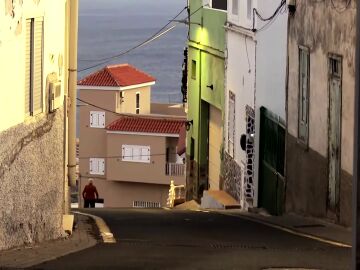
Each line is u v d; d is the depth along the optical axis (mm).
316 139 18922
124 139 58719
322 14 18453
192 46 33250
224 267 11195
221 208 26953
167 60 177000
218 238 15625
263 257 12344
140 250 13070
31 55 13445
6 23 11852
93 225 17875
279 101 22422
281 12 22000
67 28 16922
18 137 12547
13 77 12305
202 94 32062
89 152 60750
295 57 20703
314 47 19062
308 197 19562
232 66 27766
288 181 21344
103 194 60156
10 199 12109
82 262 11391
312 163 19203
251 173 25312
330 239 15430
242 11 26141
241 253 12883
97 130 60469
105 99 60594
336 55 17422
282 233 16781
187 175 33969
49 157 14602
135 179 58562
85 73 137375
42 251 12391
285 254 12766
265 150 24281
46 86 14383
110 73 61406
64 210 16547
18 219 12578
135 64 170250
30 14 13203
